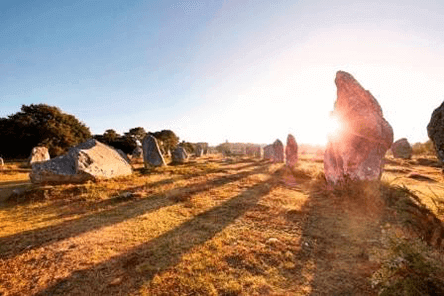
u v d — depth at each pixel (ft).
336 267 15.12
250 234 20.24
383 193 27.32
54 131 130.62
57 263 15.76
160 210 26.89
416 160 91.25
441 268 10.61
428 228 15.49
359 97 34.22
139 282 13.58
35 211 27.55
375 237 19.36
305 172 51.80
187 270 14.70
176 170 57.82
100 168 41.60
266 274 14.38
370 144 32.24
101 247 17.97
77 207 28.76
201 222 23.08
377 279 11.44
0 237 20.18
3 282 13.83
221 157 133.80
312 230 21.18
